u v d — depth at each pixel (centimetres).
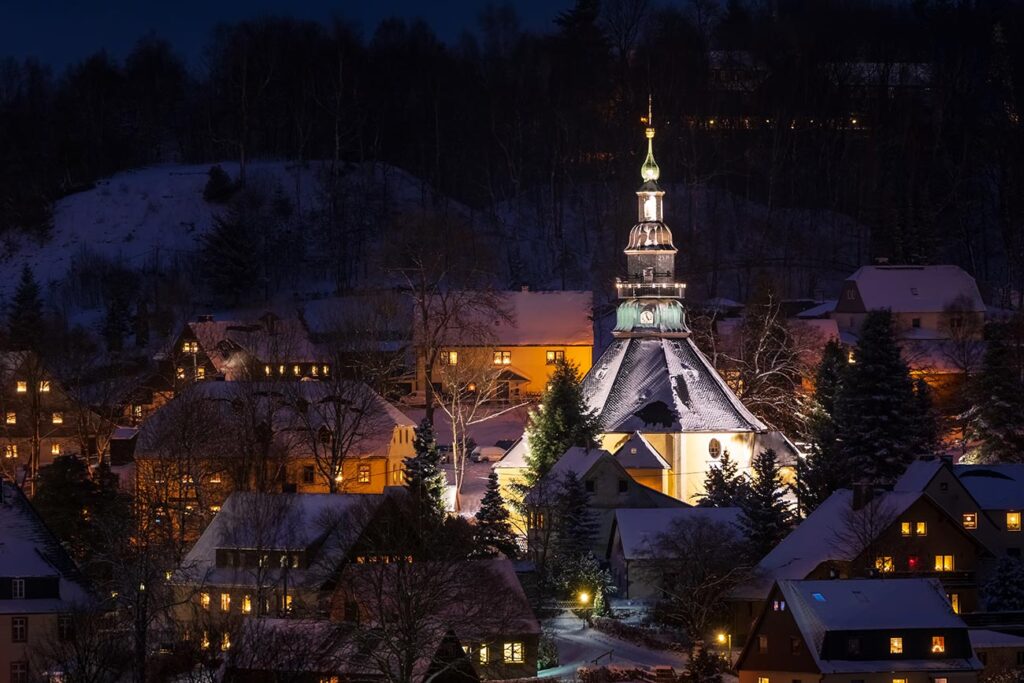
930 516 13862
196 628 11819
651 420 17262
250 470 16462
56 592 13138
